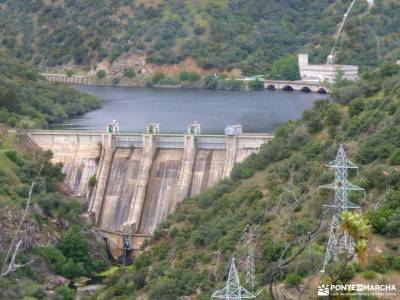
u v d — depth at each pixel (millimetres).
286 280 125062
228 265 134375
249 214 196375
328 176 173125
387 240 155875
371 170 176125
